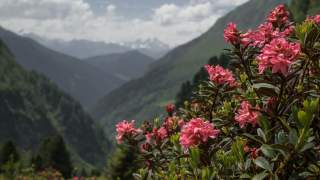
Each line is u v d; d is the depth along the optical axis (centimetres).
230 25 552
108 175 4816
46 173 3938
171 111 802
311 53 416
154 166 621
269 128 386
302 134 340
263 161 359
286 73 384
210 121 576
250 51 546
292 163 356
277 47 387
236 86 581
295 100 409
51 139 10788
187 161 523
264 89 408
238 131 486
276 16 645
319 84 436
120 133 661
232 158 428
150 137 660
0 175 3772
